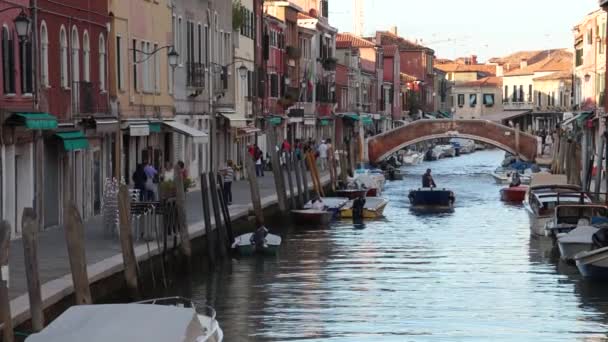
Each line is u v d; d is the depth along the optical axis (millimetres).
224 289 29484
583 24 75938
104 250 27406
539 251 37594
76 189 35312
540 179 49344
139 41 42281
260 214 40688
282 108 77250
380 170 78188
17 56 29828
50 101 32438
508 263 34656
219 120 56844
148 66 43625
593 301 27891
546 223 40469
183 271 30297
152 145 44469
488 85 162000
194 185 50250
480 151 131125
